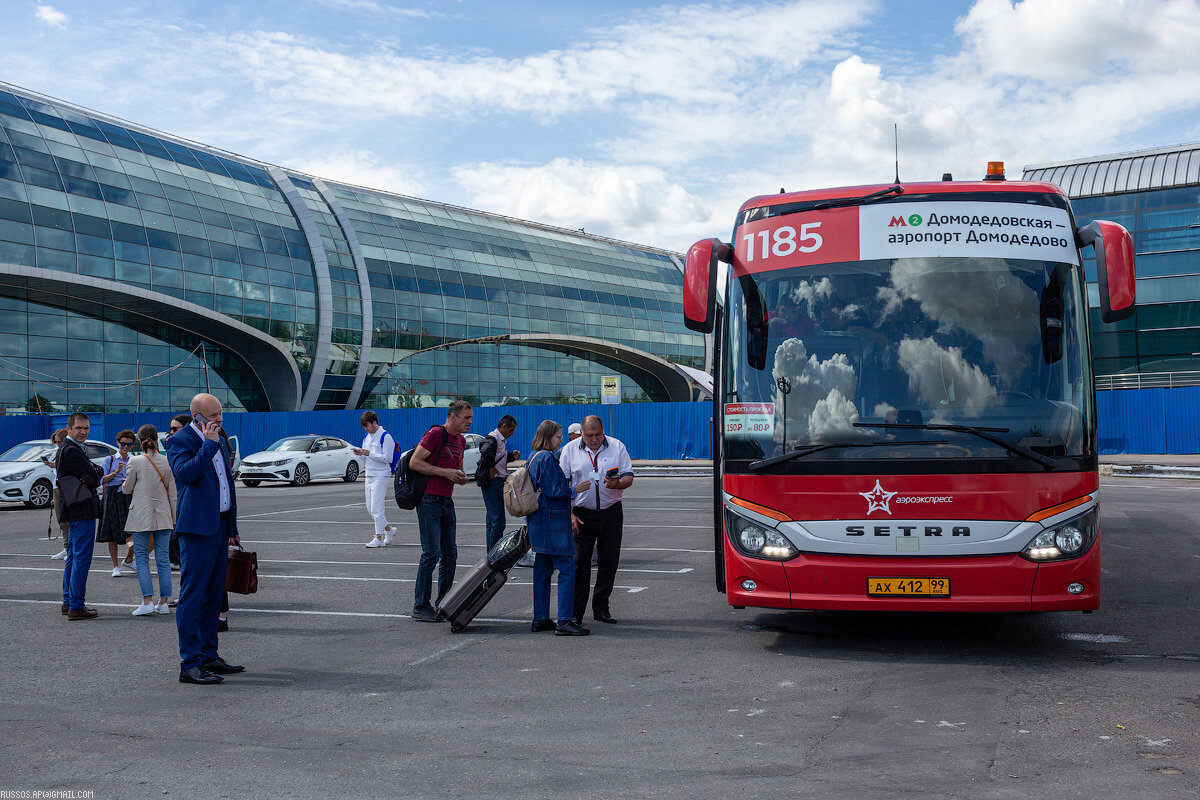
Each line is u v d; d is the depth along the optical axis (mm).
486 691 5812
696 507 18938
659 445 36531
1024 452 6109
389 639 7445
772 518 6422
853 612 8297
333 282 48250
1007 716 5051
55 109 41094
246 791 4105
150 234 41062
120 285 39188
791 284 6758
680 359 62156
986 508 6109
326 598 9367
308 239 48594
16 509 21984
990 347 6383
